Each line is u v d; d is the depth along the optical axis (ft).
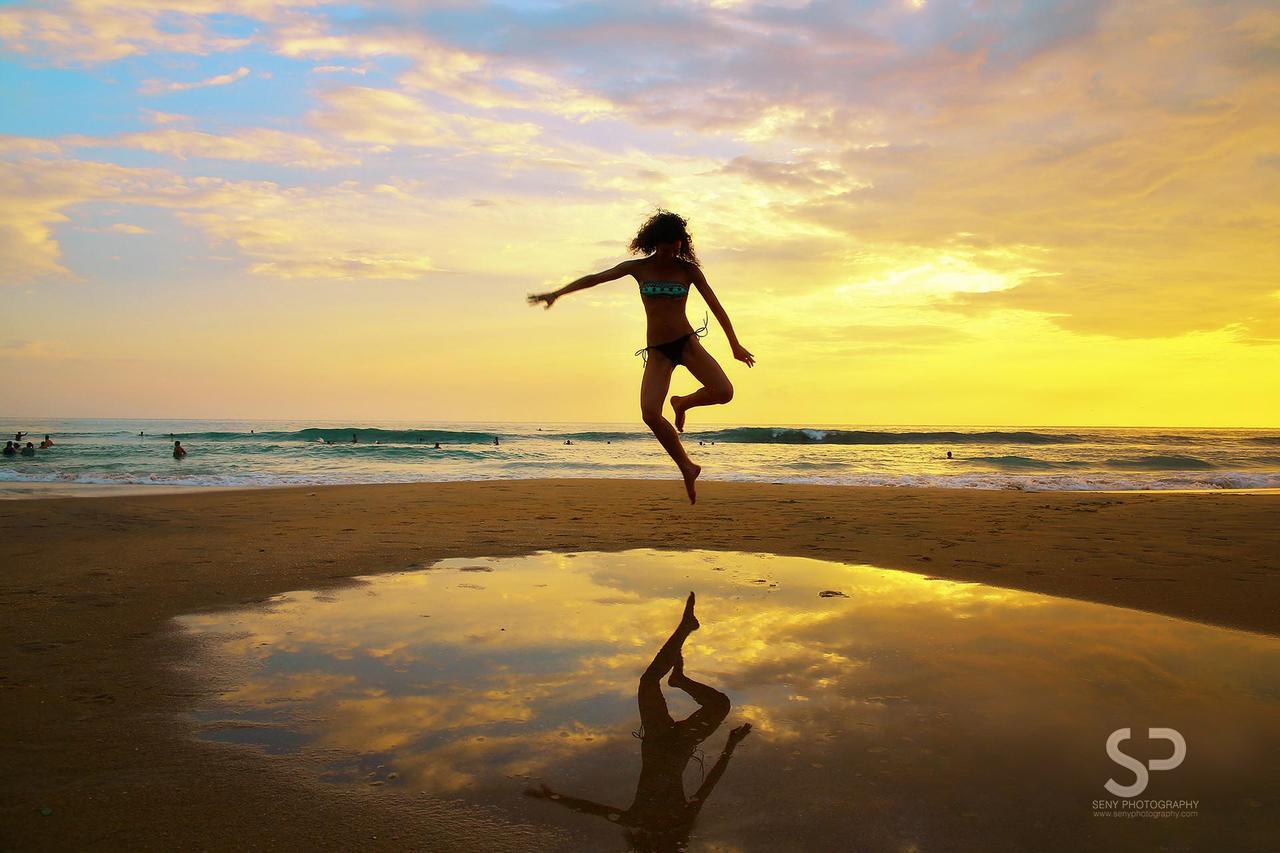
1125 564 18.12
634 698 9.36
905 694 9.50
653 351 13.60
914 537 22.54
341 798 6.82
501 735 8.24
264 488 39.83
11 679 9.89
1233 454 106.73
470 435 140.15
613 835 6.23
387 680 9.96
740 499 34.09
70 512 27.58
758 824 6.40
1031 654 11.15
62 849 5.91
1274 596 14.73
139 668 10.39
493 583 15.99
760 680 10.02
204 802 6.73
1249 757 7.70
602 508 30.22
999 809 6.66
